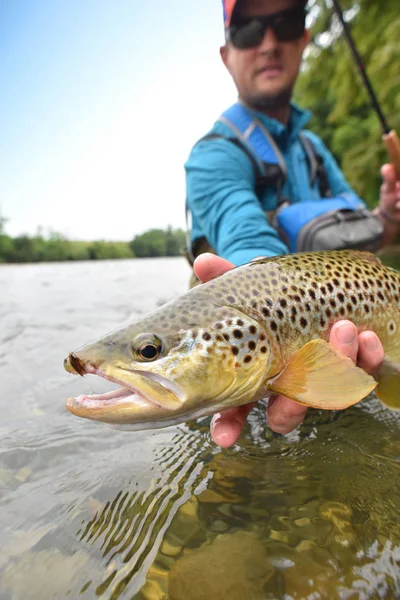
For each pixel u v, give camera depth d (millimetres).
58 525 261
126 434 385
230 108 692
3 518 271
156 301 1282
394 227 790
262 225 531
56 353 680
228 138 635
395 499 270
